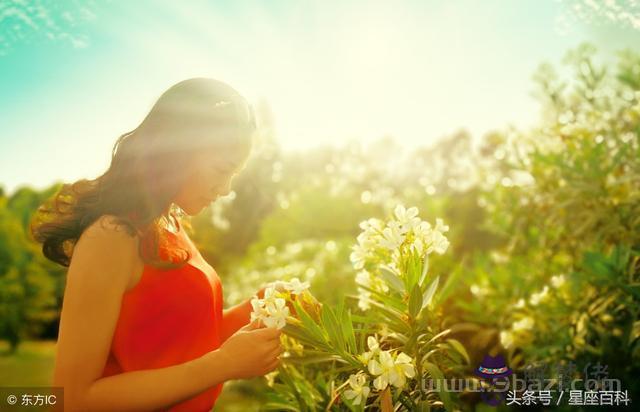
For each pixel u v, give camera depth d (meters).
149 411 1.17
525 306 2.46
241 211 26.42
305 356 1.47
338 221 12.66
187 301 1.31
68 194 1.37
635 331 1.95
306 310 1.37
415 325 1.37
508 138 3.26
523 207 3.26
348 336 1.32
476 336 2.60
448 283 1.57
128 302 1.24
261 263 6.97
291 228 12.80
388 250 1.54
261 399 2.17
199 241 17.88
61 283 18.16
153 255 1.23
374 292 1.41
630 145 2.50
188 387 1.17
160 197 1.26
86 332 1.14
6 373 12.14
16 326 15.82
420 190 8.48
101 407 1.13
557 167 2.80
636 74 2.78
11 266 16.22
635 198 2.45
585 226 2.57
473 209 8.15
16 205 18.44
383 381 1.25
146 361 1.27
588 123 2.91
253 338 1.23
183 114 1.28
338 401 1.48
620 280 2.05
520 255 3.47
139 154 1.26
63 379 1.12
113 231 1.19
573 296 2.35
